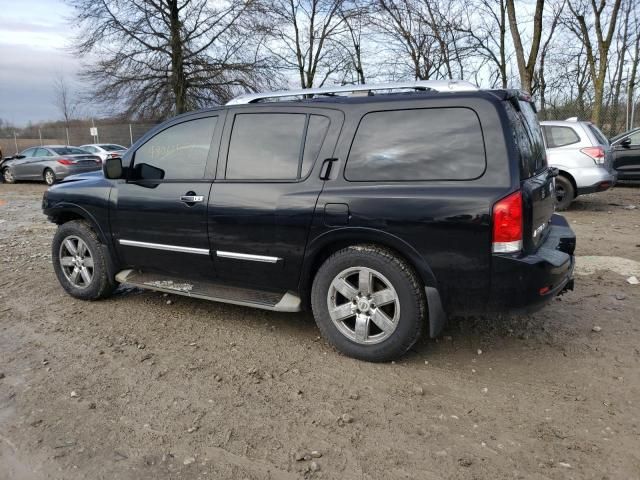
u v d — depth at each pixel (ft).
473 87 11.22
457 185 10.57
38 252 23.62
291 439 9.09
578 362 11.73
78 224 16.06
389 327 11.46
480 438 9.01
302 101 12.56
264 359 12.20
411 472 8.18
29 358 12.48
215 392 10.73
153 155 14.52
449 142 10.79
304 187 12.03
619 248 21.97
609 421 9.41
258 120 13.01
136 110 76.59
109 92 75.36
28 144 123.03
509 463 8.33
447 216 10.47
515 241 10.21
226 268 13.38
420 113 11.14
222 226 13.03
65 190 16.14
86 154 63.31
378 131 11.49
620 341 12.75
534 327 13.70
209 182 13.33
